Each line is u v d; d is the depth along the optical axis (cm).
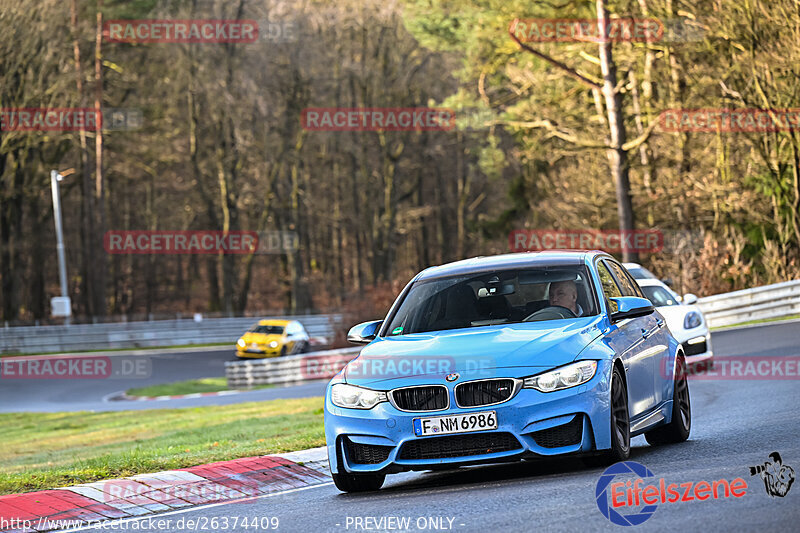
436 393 1930
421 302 2261
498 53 10181
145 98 15562
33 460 4012
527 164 12925
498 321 2147
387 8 16012
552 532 1427
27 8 11494
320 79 16175
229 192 16825
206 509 2070
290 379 8506
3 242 15712
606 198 11169
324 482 2392
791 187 9412
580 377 1919
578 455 1914
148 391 8475
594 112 11075
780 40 8988
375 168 17862
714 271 9219
